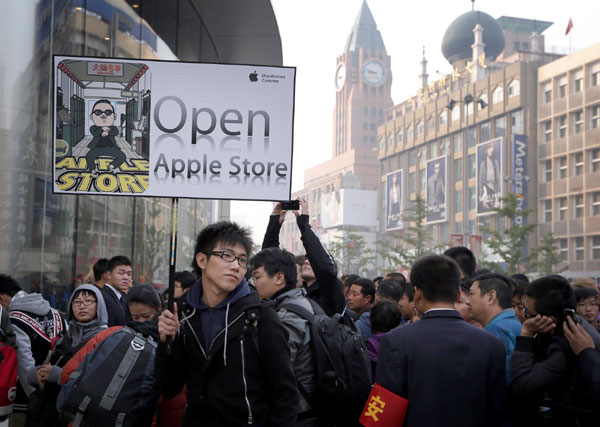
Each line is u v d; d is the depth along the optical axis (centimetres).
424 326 332
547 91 6906
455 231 8306
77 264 985
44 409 410
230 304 299
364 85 14875
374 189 13775
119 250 1170
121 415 357
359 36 15488
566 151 6525
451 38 10781
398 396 322
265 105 380
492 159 7269
